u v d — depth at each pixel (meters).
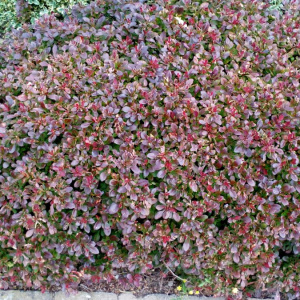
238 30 3.36
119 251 3.00
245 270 3.00
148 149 2.82
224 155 2.81
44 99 2.87
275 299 3.20
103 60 3.16
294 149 2.85
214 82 3.03
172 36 3.27
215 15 3.40
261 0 3.81
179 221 2.89
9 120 2.93
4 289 3.20
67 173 2.80
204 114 2.91
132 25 3.31
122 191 2.67
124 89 2.94
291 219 2.86
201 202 2.82
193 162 2.79
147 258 2.99
